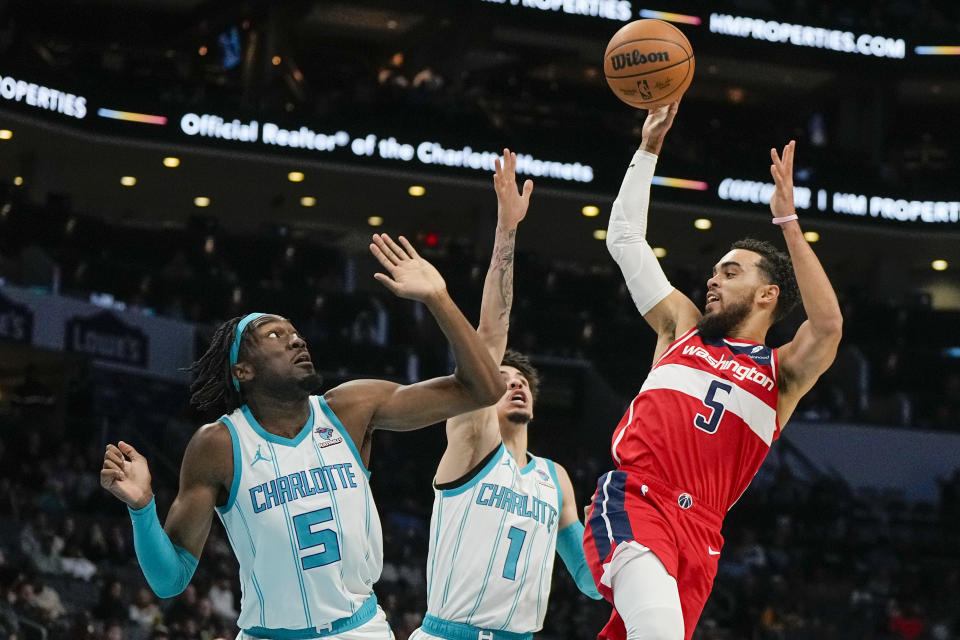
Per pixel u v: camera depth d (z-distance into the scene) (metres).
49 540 14.84
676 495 4.76
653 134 5.43
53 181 25.09
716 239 29.80
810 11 30.36
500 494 5.74
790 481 24.05
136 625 13.92
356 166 25.58
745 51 29.03
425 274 4.48
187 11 29.77
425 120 26.11
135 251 23.67
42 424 17.94
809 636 19.05
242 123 24.88
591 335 25.94
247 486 4.38
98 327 20.50
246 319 4.56
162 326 21.50
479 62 30.66
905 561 22.23
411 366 22.86
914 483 25.97
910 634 19.70
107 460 4.23
